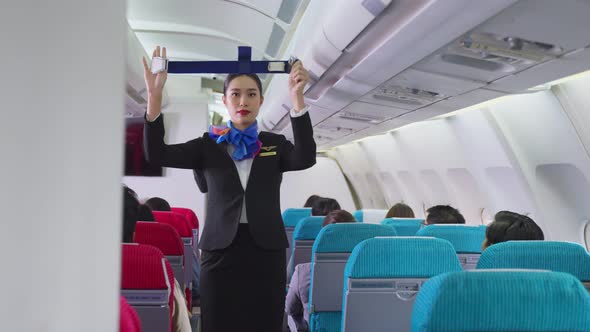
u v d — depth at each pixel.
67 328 0.40
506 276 1.20
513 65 3.61
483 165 6.24
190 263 4.06
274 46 5.92
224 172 1.73
